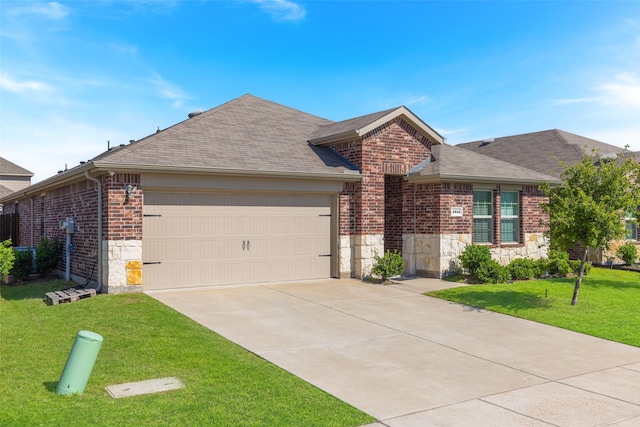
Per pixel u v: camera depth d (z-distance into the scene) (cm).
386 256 1474
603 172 1151
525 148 2564
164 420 547
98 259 1240
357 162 1541
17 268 1509
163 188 1255
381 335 949
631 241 2145
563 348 893
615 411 620
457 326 1025
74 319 988
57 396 607
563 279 1576
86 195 1348
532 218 1777
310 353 830
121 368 713
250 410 585
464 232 1611
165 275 1272
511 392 683
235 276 1365
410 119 1606
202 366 730
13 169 4416
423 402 641
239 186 1345
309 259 1482
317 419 573
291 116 1862
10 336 877
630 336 962
